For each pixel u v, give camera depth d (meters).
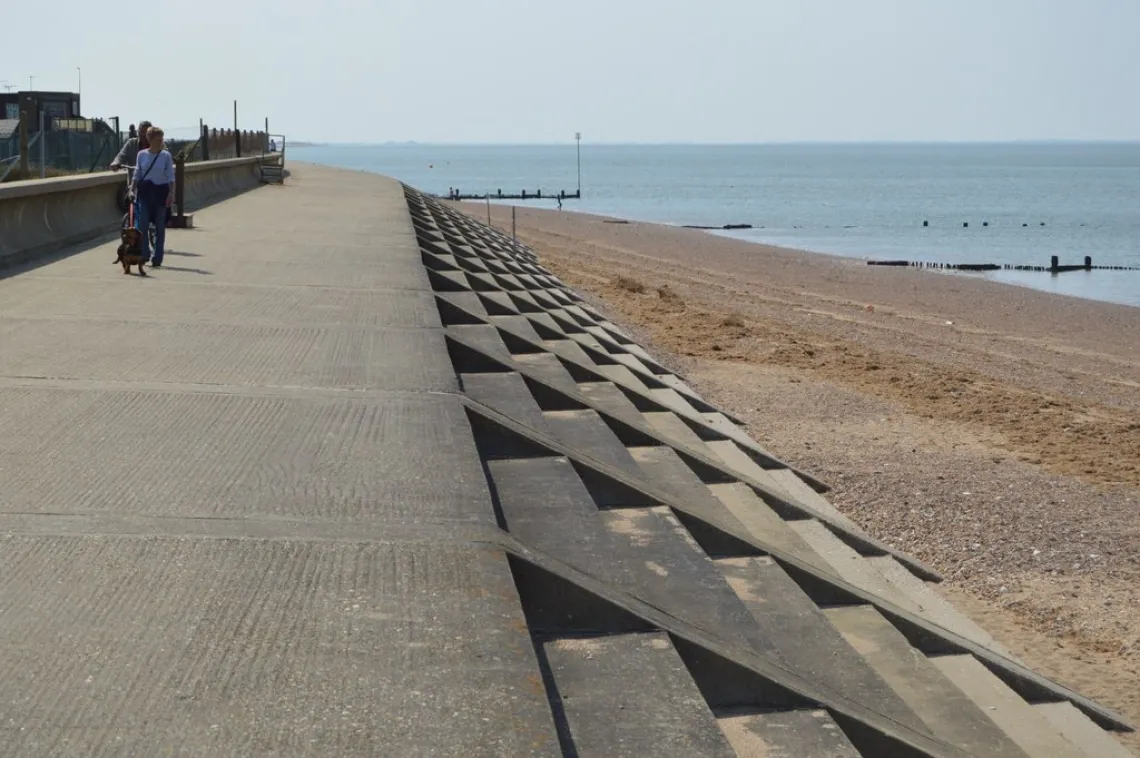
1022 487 12.32
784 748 4.69
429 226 27.81
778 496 9.72
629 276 37.12
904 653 6.71
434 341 10.23
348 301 12.58
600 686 4.56
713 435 12.21
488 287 18.12
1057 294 38.75
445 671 4.04
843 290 37.88
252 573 4.82
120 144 26.05
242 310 11.66
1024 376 21.09
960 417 16.02
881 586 8.40
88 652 4.08
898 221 88.38
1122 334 29.30
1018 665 7.46
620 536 6.67
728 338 22.36
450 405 7.82
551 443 7.84
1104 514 11.41
